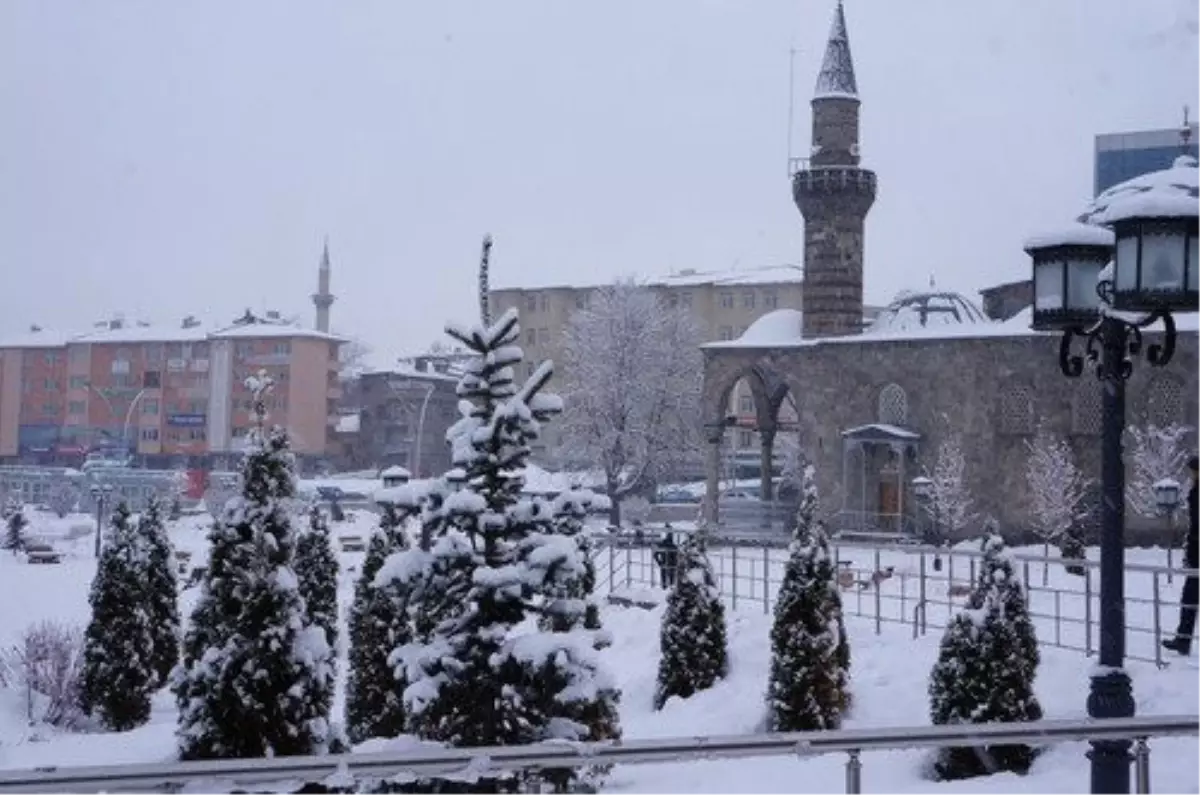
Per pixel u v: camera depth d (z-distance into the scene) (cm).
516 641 1084
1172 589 2517
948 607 2145
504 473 1141
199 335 12375
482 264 1156
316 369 11925
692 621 1867
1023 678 1342
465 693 1110
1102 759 944
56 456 12675
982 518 5916
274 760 659
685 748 719
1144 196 972
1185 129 6831
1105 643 963
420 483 1140
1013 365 5888
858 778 766
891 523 6181
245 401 11925
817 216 6931
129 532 2258
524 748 701
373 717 1747
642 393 8338
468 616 1099
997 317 7044
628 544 3003
